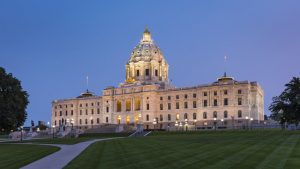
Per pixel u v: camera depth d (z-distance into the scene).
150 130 160.25
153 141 77.44
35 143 93.19
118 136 136.62
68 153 54.09
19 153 57.81
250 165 33.31
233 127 173.75
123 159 41.22
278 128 146.38
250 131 116.38
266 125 162.50
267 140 68.56
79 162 40.12
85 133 158.62
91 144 76.00
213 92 196.00
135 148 57.56
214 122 181.00
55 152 56.66
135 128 175.88
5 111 97.69
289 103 117.12
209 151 47.91
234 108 188.25
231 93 190.38
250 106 188.88
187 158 40.28
